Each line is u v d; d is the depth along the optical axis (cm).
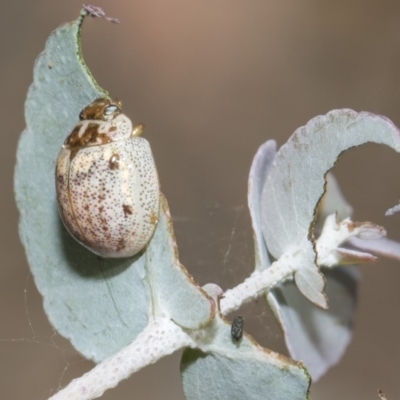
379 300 19
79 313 13
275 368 12
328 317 14
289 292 13
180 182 22
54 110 13
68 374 18
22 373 19
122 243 13
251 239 20
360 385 19
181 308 13
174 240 13
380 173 20
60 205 13
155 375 19
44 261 13
